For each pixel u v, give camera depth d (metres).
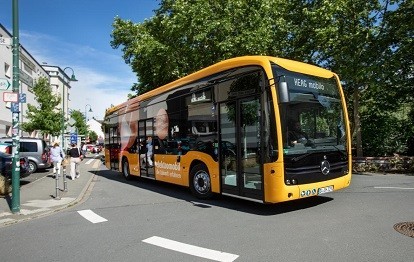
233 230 6.26
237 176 7.88
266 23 18.97
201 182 9.42
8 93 8.62
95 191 12.28
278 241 5.49
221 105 8.42
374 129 19.92
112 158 17.06
